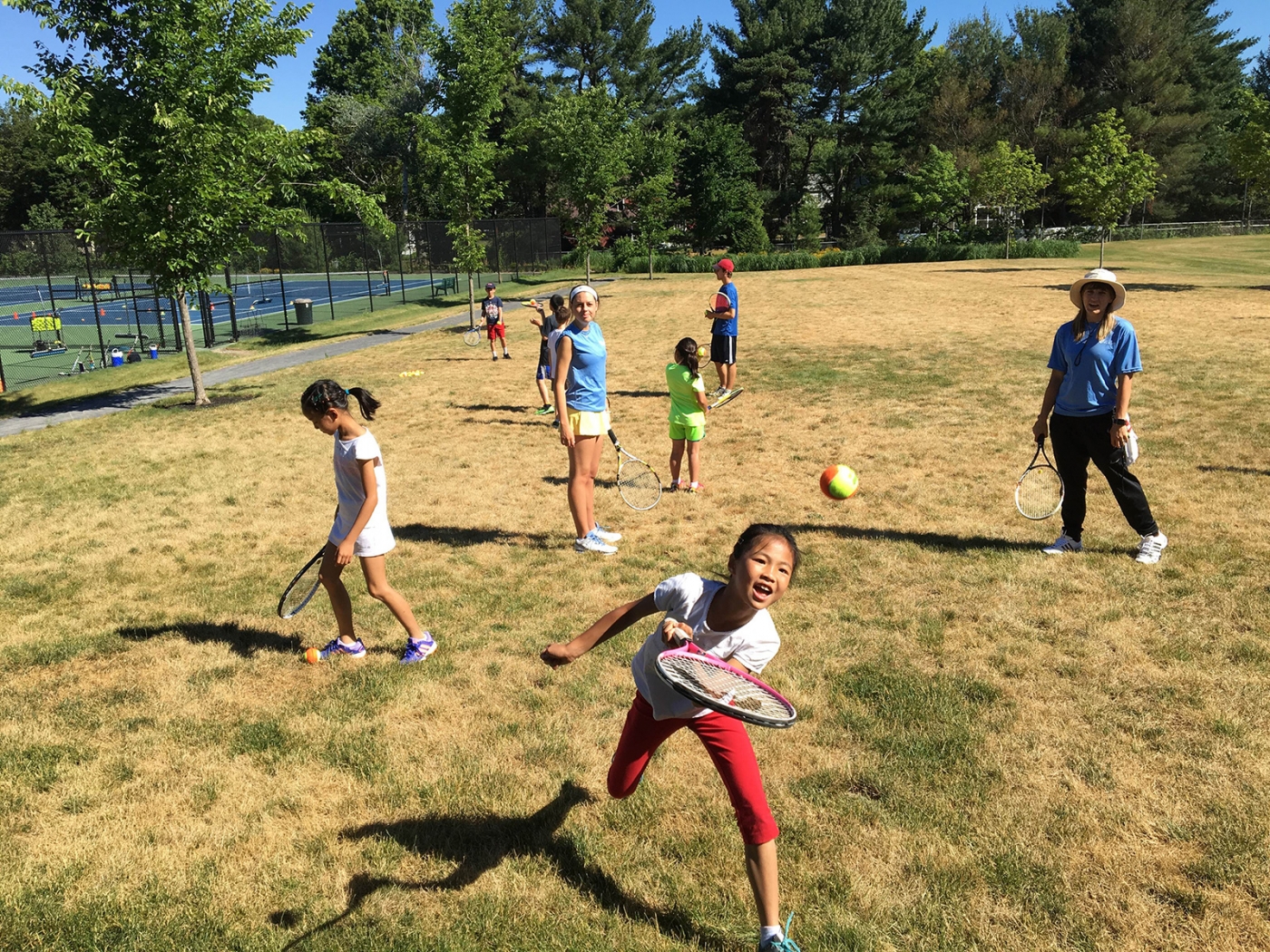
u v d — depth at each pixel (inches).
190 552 336.5
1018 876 147.4
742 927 138.9
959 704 203.6
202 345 1123.9
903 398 571.5
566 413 306.0
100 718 209.6
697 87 2989.7
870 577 283.4
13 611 281.1
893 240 3009.4
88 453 518.3
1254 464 388.5
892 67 2910.9
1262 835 154.8
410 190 2632.9
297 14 661.9
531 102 2723.9
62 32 618.8
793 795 171.8
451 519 363.9
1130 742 185.9
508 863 155.2
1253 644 225.3
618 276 2172.7
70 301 1865.2
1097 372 277.4
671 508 369.7
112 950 136.4
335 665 234.5
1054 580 274.4
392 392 688.4
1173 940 133.0
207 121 644.1
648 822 165.6
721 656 136.3
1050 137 2854.3
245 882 151.9
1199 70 2925.7
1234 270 1630.2
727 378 594.2
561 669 228.1
